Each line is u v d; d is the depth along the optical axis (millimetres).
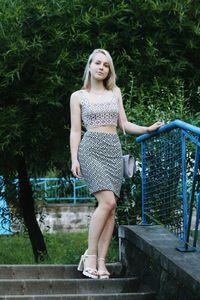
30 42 9148
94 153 5941
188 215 5785
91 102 6023
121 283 6051
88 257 6102
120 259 6652
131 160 6145
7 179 11461
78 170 6000
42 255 10680
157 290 5703
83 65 9148
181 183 5895
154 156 6602
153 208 6660
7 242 14562
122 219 7320
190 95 8969
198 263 5285
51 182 17234
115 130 6059
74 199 18656
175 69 9148
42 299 5617
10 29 9227
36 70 9328
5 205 12609
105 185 5883
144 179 6902
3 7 9508
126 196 7266
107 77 6176
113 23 9156
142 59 9203
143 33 9281
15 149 9781
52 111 9609
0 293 5871
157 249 5691
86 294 5770
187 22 9148
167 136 6195
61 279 6016
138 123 7328
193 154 6582
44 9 9078
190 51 9320
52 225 17906
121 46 9305
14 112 9352
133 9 9133
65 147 10320
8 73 9016
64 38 9070
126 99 8672
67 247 12680
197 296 4859
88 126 6004
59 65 9078
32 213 11203
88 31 9117
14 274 6281
